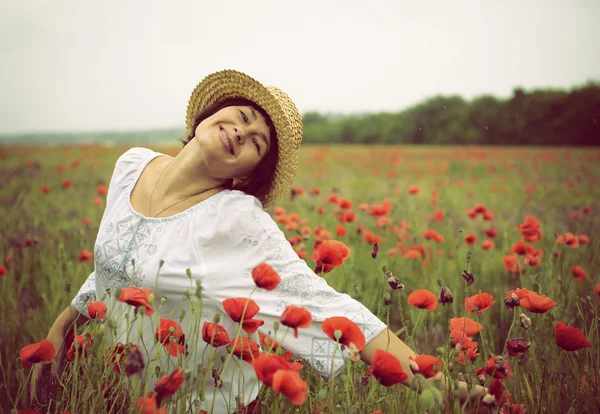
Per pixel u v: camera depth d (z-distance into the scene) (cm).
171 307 182
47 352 147
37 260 362
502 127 2959
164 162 209
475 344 168
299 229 383
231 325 181
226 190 194
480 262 407
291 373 122
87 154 1481
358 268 370
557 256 335
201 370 148
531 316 262
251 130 194
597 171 1424
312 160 1498
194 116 236
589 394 183
